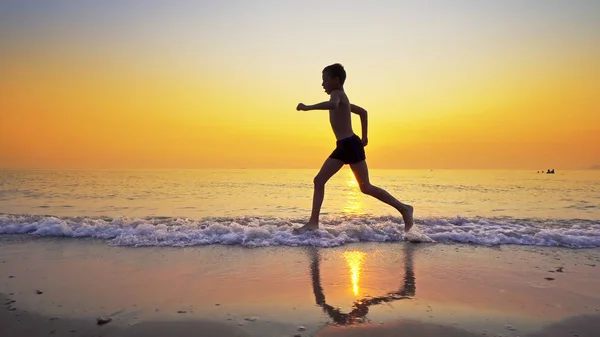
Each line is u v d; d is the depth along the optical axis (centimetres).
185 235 455
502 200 1165
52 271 328
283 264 356
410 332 215
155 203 952
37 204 888
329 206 926
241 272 330
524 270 341
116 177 2981
